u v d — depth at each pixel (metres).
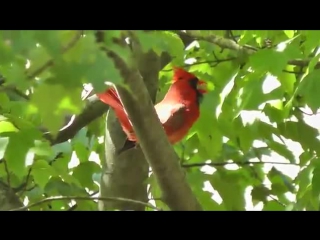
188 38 8.42
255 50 8.40
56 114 4.23
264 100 7.87
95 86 4.16
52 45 4.08
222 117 8.85
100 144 10.62
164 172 5.92
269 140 9.73
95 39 4.22
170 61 9.03
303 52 7.99
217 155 9.63
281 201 9.80
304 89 7.25
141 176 8.38
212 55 9.11
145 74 8.45
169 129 8.34
